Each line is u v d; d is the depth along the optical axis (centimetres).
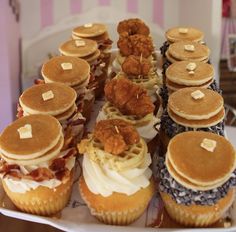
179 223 38
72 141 40
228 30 83
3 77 81
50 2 86
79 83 46
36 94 43
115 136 36
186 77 46
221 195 35
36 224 53
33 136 37
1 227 52
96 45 55
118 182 37
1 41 78
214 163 35
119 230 36
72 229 36
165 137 42
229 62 83
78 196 41
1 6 75
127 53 54
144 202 38
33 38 88
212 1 72
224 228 36
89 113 50
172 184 36
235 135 65
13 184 37
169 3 87
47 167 37
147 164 38
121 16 88
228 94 87
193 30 61
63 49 54
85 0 86
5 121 83
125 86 43
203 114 40
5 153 36
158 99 50
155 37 88
